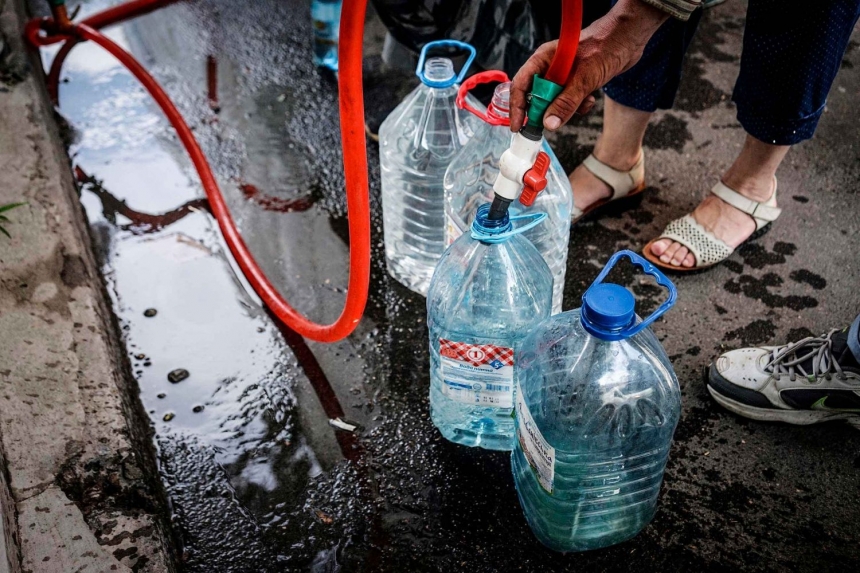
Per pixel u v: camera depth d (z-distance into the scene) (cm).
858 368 152
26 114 224
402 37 203
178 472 162
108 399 156
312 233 217
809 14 148
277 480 160
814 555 143
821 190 219
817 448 160
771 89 163
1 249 184
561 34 111
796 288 193
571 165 231
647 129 243
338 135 248
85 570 125
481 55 197
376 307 195
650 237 208
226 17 300
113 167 241
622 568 143
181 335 191
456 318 144
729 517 149
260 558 147
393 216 195
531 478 141
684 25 169
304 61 278
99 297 188
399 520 152
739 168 191
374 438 167
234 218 223
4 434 145
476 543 147
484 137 160
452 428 164
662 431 128
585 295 116
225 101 262
